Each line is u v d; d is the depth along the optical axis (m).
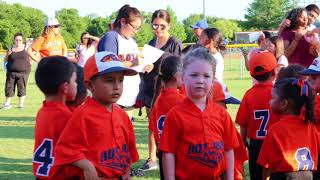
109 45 6.45
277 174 4.29
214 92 4.86
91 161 3.64
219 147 3.95
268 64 5.00
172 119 3.94
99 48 6.55
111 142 3.72
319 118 4.57
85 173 3.56
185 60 3.97
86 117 3.65
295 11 7.51
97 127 3.67
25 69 13.80
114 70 3.64
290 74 4.84
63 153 3.60
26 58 13.80
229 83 20.61
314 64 4.86
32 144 8.52
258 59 5.04
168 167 3.93
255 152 5.05
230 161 4.08
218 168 3.95
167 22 7.26
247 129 5.13
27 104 14.77
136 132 9.52
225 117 4.07
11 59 13.70
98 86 3.71
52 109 3.80
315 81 4.81
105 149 3.69
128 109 6.88
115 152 3.73
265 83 5.05
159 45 7.28
